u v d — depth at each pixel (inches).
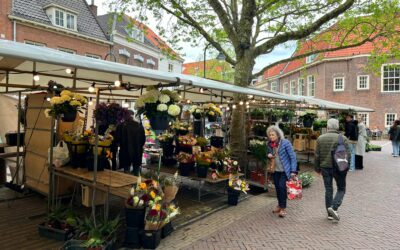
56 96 172.1
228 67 701.9
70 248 131.4
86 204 171.0
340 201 193.0
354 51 999.6
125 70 135.2
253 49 334.6
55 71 221.3
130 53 823.1
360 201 242.2
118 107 157.2
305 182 291.3
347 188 287.1
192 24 373.7
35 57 102.3
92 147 175.6
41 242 149.4
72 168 181.5
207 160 229.1
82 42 671.8
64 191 210.7
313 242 161.2
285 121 414.9
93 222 149.7
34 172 224.1
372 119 985.5
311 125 461.4
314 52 434.0
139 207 147.8
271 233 172.4
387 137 955.3
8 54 95.0
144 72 147.3
